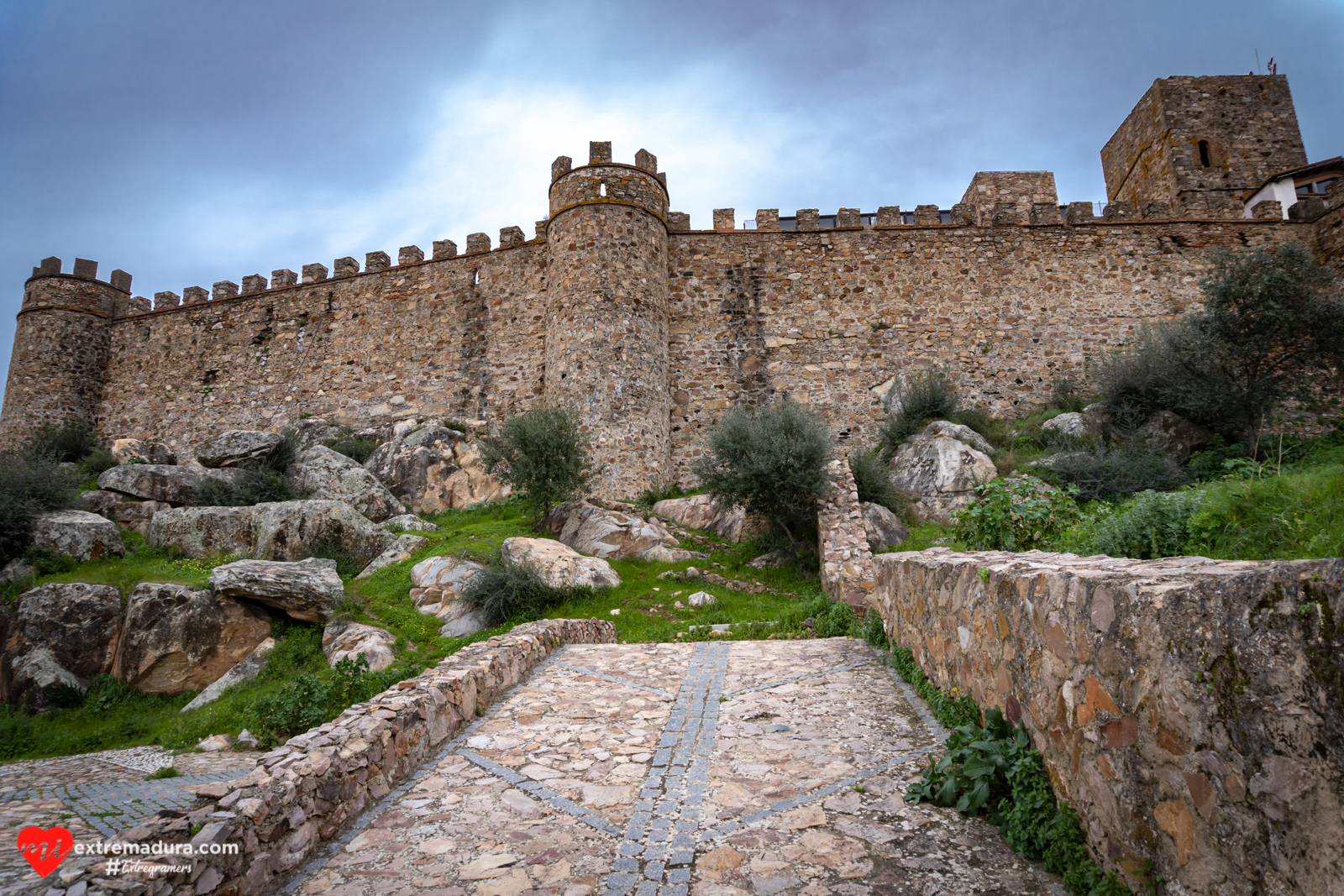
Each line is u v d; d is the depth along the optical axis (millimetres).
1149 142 25266
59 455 23016
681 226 21828
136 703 11969
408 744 5133
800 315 21031
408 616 12664
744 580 13250
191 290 26141
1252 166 23719
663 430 19312
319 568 13961
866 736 5207
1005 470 16016
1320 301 13781
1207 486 7250
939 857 3502
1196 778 2535
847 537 11938
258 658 12156
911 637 6680
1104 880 2977
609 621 10891
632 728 5816
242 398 24219
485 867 3686
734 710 6059
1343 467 6039
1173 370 15680
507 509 18188
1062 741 3500
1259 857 2254
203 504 17766
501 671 7035
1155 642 2777
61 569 14906
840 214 21953
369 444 21141
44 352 25438
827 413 20188
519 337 21781
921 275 21141
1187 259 20656
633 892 3363
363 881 3609
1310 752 2104
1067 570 3617
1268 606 2289
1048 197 25062
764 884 3355
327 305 24125
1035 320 20547
